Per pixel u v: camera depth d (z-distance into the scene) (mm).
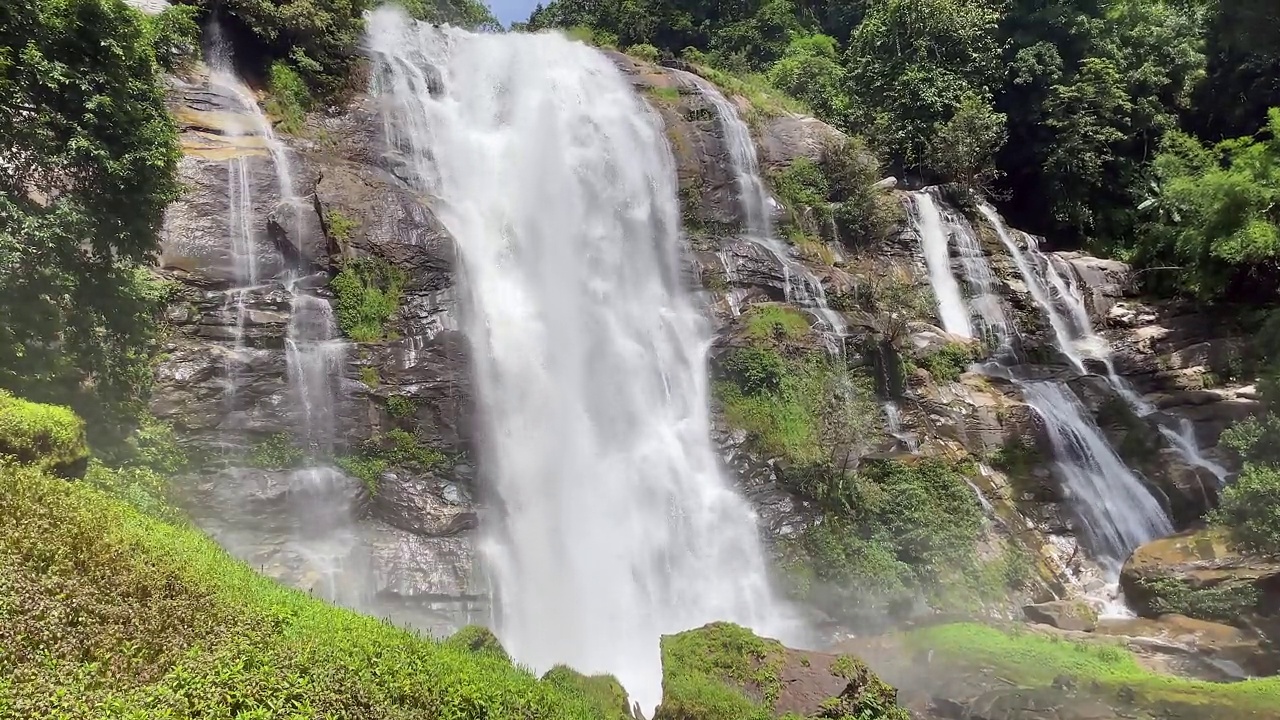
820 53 43438
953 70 35906
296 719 5305
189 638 6027
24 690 4895
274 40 22344
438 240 18547
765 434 19656
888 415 21719
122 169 12055
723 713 8852
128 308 12531
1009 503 20078
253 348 15352
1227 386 24266
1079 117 34219
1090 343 28078
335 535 14406
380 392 16000
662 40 48562
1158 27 36562
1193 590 15969
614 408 19281
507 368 17984
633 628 15914
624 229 24359
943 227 29812
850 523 17969
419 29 27250
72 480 8992
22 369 10805
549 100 26609
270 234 17391
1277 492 15375
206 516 13148
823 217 28641
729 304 22969
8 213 10766
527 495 16734
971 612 16562
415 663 6719
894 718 9391
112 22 12297
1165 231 29594
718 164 27594
